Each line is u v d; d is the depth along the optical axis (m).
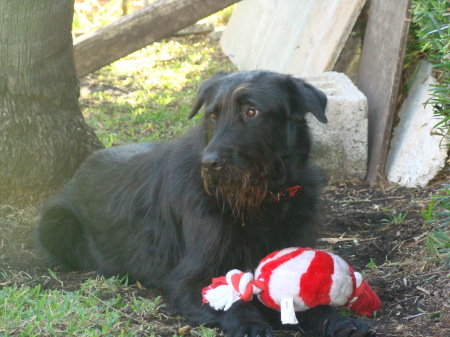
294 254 4.41
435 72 7.27
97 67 9.48
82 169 6.20
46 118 6.57
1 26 6.15
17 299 4.72
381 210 6.71
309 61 9.30
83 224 5.86
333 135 7.45
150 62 12.55
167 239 5.15
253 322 4.27
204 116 4.77
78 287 5.36
